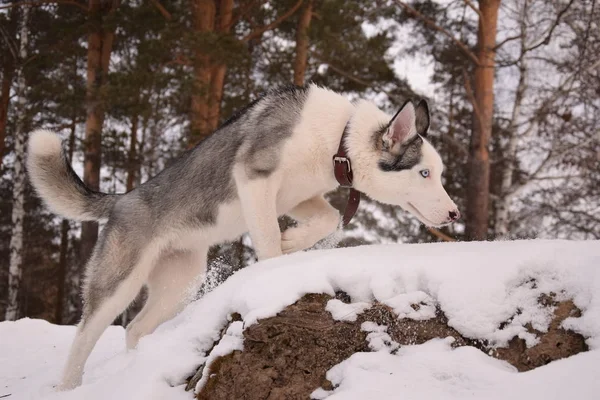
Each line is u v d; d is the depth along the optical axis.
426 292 3.04
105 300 4.81
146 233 4.89
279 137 4.47
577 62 16.53
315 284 3.12
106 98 14.33
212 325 3.31
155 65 15.40
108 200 5.30
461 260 3.08
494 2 15.41
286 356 3.01
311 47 16.17
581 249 2.98
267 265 3.49
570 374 2.43
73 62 20.03
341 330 3.00
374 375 2.72
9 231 25.17
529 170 18.06
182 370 3.18
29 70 18.70
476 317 2.87
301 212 4.88
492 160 16.92
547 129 17.33
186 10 16.48
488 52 15.38
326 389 2.89
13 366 5.79
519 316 2.86
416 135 4.42
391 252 3.38
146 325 5.13
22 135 19.59
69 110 16.02
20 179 19.67
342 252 3.47
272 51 18.02
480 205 15.05
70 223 24.72
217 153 4.76
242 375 3.00
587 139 16.69
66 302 26.67
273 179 4.47
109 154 17.45
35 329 7.29
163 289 5.19
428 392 2.58
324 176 4.59
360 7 16.30
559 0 16.70
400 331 2.94
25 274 26.17
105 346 6.14
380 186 4.50
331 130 4.51
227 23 15.95
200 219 4.82
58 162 5.25
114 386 3.19
